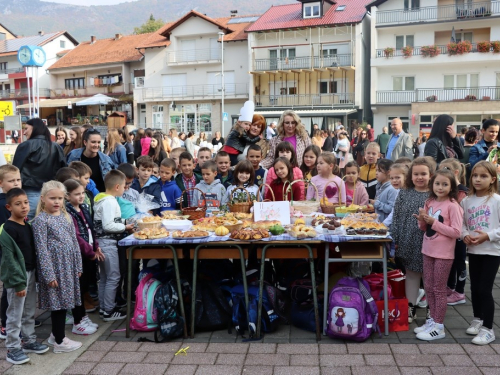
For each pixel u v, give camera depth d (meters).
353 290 4.58
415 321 5.06
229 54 37.03
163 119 39.72
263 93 35.50
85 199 5.38
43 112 47.34
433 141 6.79
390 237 4.55
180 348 4.49
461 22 30.11
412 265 4.91
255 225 5.05
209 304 4.87
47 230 4.34
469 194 4.64
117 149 8.19
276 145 7.25
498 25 29.62
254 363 4.12
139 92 39.97
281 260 5.82
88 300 5.63
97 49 47.25
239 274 5.26
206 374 3.95
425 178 4.89
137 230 5.44
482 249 4.45
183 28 38.25
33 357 4.34
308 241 4.57
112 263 5.24
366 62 33.94
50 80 47.38
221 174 6.86
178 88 38.94
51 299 4.32
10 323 4.22
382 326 4.74
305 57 33.19
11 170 4.82
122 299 5.68
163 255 4.81
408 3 30.98
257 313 4.69
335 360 4.14
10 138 23.00
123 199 5.59
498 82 29.50
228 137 7.91
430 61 30.14
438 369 3.93
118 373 4.02
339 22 31.84
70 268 4.41
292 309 4.98
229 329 4.84
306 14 33.50
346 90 32.91
